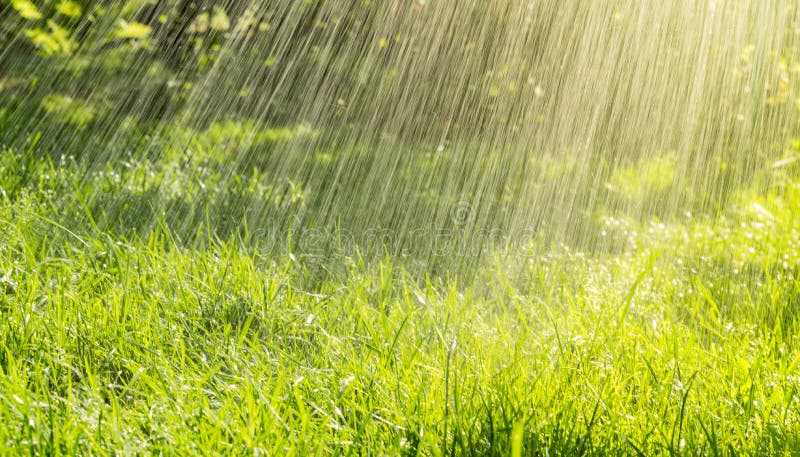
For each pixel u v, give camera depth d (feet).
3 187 12.06
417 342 8.03
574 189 17.92
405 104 18.62
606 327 8.98
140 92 17.38
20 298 8.06
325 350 7.77
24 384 6.20
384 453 6.00
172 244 10.02
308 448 5.75
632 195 18.19
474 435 6.23
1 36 16.44
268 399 6.51
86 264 9.29
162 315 8.48
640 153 18.75
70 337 7.59
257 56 18.30
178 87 17.75
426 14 18.54
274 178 16.02
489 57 18.53
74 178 12.60
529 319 9.78
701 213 18.30
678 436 6.47
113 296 8.36
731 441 6.72
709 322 10.62
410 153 18.12
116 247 9.39
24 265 9.00
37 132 15.88
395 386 7.06
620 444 6.35
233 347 7.66
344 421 6.46
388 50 18.63
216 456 5.46
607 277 11.98
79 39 17.08
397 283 10.70
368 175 16.93
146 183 13.44
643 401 7.38
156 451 5.59
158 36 17.74
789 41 18.70
